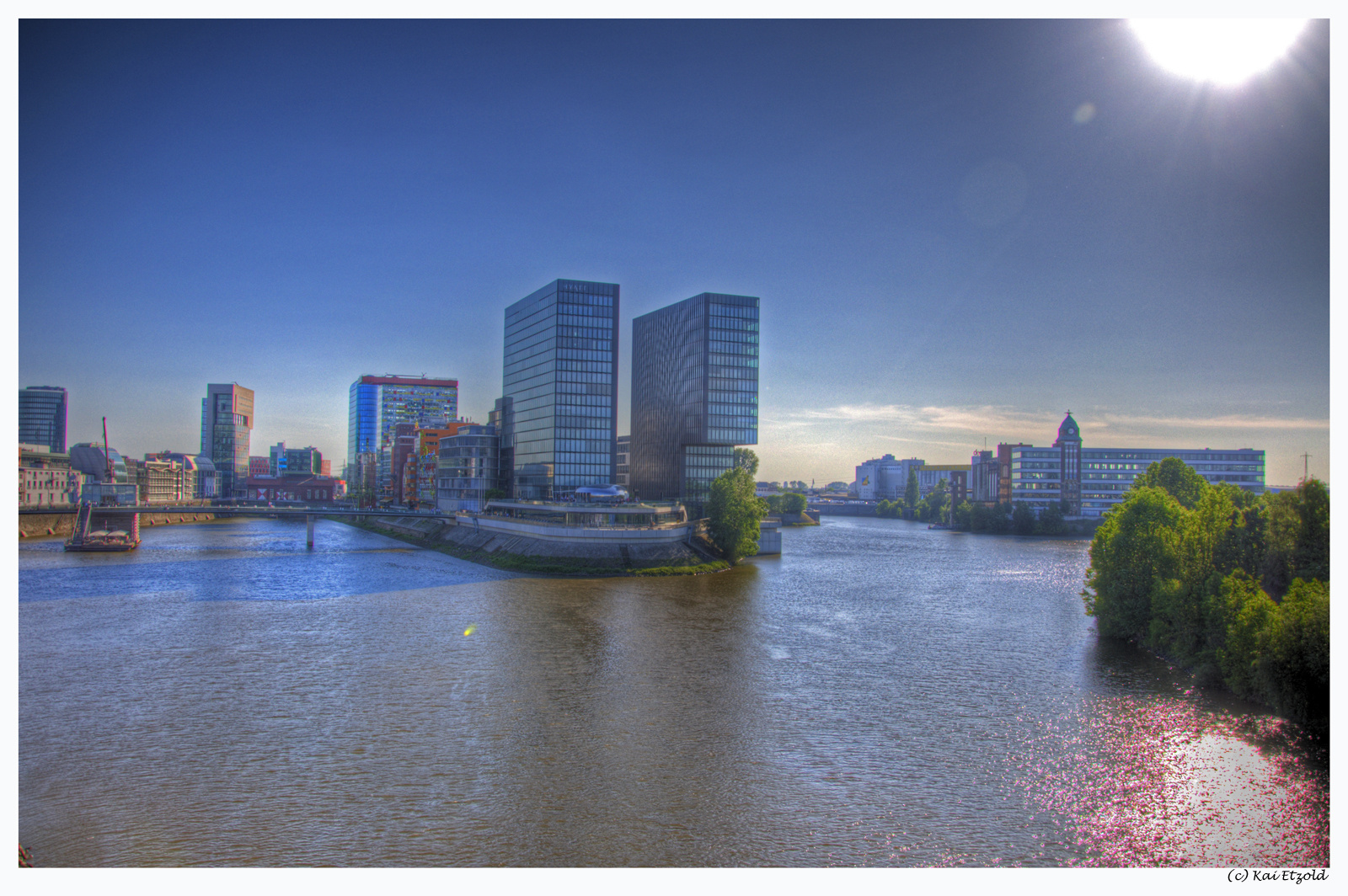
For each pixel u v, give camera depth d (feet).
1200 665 226.58
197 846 130.82
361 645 268.21
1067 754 170.91
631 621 313.94
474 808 144.97
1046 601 369.71
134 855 127.95
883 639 280.31
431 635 284.82
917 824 139.64
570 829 137.28
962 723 189.88
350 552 621.31
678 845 131.54
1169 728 184.96
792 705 203.41
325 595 382.22
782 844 132.16
